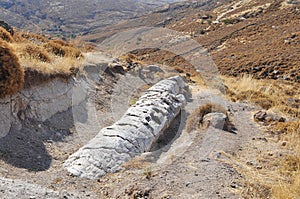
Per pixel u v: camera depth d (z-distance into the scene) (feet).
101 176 16.96
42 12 549.54
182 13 290.35
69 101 26.27
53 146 20.47
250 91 45.47
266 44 105.09
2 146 17.94
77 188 15.46
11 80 20.70
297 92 52.03
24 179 15.24
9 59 21.07
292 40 98.07
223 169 17.98
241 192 15.15
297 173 18.62
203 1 350.02
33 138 20.29
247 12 180.96
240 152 22.70
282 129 28.50
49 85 25.07
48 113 23.75
